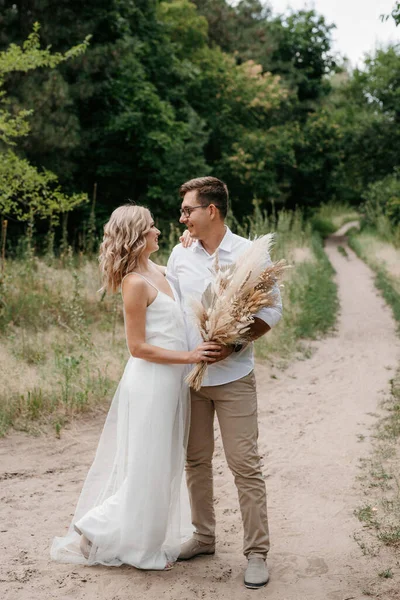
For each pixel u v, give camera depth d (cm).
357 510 440
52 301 965
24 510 439
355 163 3584
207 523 372
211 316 328
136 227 344
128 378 354
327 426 642
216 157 3017
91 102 2166
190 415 359
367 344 1086
